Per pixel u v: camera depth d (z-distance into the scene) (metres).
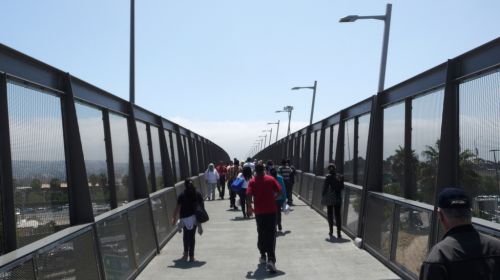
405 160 9.30
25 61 5.86
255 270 9.60
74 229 6.27
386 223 9.64
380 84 14.19
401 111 9.76
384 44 14.27
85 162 7.59
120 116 10.47
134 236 9.37
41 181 6.05
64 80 7.01
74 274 5.96
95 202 8.09
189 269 9.79
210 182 25.17
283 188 14.24
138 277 9.16
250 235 14.02
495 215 6.05
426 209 7.44
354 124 13.97
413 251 7.96
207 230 15.06
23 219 5.50
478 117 6.51
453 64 7.21
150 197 11.37
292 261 10.22
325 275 8.96
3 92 5.27
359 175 13.24
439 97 7.75
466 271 3.03
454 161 7.16
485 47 6.33
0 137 5.23
